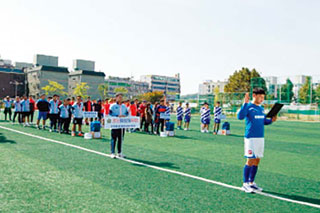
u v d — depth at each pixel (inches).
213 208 184.7
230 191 222.4
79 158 330.6
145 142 498.0
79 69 4060.0
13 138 481.4
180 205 188.2
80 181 237.3
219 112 677.9
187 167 302.2
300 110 1450.5
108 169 282.0
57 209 175.3
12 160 308.0
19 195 199.2
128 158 341.7
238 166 314.0
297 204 197.8
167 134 609.3
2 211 169.9
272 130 846.5
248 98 221.6
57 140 474.6
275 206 192.5
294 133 754.2
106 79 5162.4
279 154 412.8
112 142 341.1
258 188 228.2
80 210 174.7
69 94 3944.4
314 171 303.1
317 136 682.2
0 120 890.1
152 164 311.3
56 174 256.8
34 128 668.1
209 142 518.3
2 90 3474.4
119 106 346.0
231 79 2982.3
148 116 662.5
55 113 615.8
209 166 310.3
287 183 252.7
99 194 205.9
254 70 2874.0
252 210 183.6
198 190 222.1
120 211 174.9
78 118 551.2
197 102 2025.1
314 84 1416.1
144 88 5925.2
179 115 811.4
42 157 329.1
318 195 219.6
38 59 3811.5
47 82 3472.0
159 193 211.8
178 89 6727.4
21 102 719.7
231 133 711.1
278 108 219.9
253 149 219.3
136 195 205.6
